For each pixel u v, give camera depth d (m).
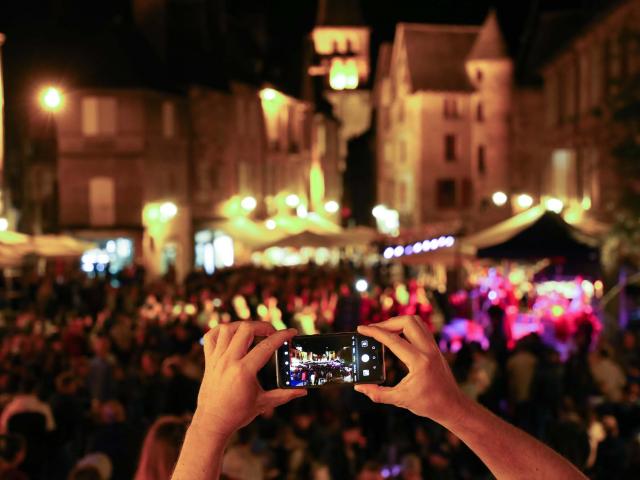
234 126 57.84
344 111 93.56
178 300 29.09
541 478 1.77
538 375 14.86
